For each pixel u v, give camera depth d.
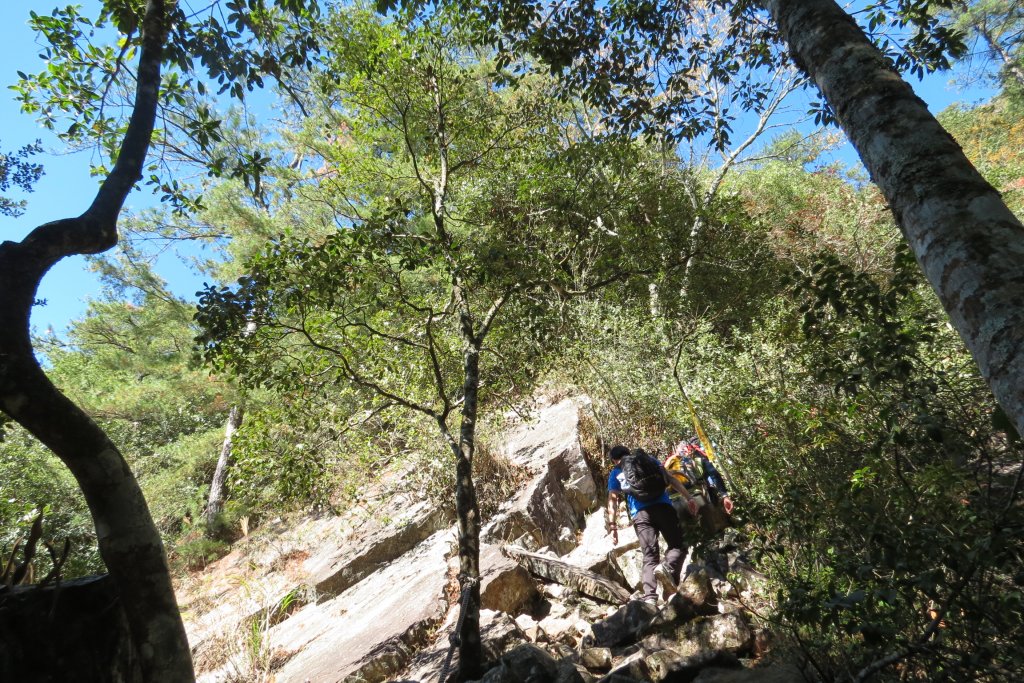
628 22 6.09
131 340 18.44
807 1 2.91
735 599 4.87
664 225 6.73
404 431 8.99
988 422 3.54
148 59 4.08
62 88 5.11
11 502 8.73
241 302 5.24
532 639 5.62
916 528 2.97
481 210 7.07
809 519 3.74
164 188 5.35
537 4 6.04
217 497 15.42
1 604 2.69
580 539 8.06
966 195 1.98
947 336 4.57
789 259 10.74
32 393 2.75
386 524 9.20
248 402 14.91
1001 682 2.78
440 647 5.80
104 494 2.84
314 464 6.85
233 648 7.04
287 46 5.56
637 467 5.85
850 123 2.49
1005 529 2.68
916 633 3.02
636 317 8.63
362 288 5.96
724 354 6.73
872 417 4.08
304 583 8.98
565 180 6.79
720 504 5.40
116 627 2.91
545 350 7.25
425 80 7.14
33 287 2.97
